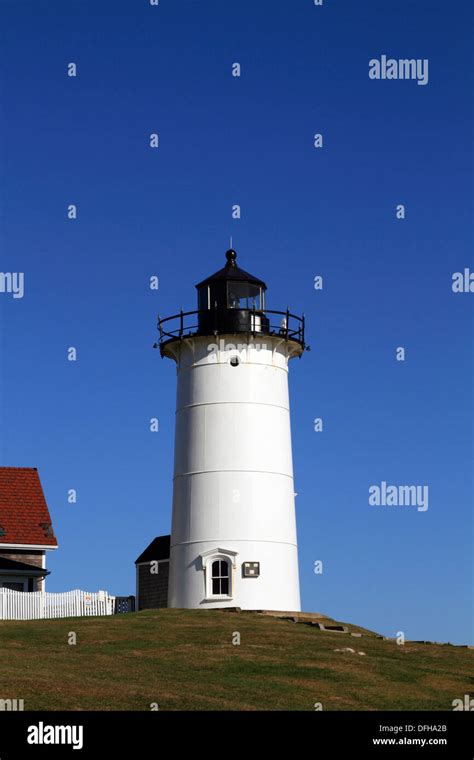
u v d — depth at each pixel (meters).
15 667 39.38
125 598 60.59
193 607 55.97
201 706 35.81
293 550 57.31
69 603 58.06
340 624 54.75
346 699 38.62
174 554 57.41
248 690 38.56
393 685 41.44
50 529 64.44
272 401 57.78
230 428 56.91
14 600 56.28
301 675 41.41
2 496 65.88
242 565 55.66
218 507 56.28
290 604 56.47
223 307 57.88
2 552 63.03
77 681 37.75
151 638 46.34
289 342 58.78
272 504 56.69
